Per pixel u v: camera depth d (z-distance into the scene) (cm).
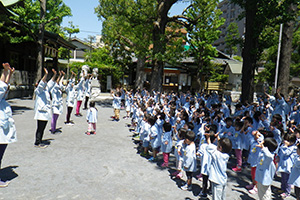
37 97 672
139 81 2514
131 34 1864
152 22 1809
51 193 429
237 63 2947
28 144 702
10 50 1852
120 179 507
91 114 868
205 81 3222
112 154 668
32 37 1764
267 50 2545
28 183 462
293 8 1367
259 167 410
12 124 463
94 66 2902
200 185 506
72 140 781
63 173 517
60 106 848
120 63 2578
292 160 468
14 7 1758
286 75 1367
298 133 530
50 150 664
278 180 563
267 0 1148
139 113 856
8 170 514
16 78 1764
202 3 2116
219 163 386
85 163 585
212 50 2356
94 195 430
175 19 2103
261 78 2673
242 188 507
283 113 867
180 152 515
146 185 488
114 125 1073
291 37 1352
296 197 457
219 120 736
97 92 1989
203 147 459
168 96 1731
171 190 473
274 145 398
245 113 738
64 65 3067
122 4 1650
